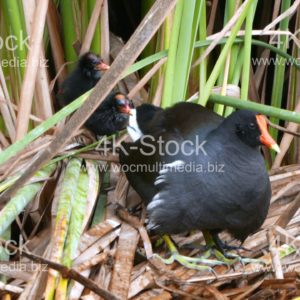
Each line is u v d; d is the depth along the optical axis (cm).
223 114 1035
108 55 1047
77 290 703
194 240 869
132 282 748
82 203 803
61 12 1020
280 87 1005
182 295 756
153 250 862
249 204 762
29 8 862
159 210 773
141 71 1088
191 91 1021
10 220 741
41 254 803
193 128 801
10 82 936
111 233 802
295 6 919
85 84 1002
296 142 1011
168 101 859
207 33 1049
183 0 830
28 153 849
